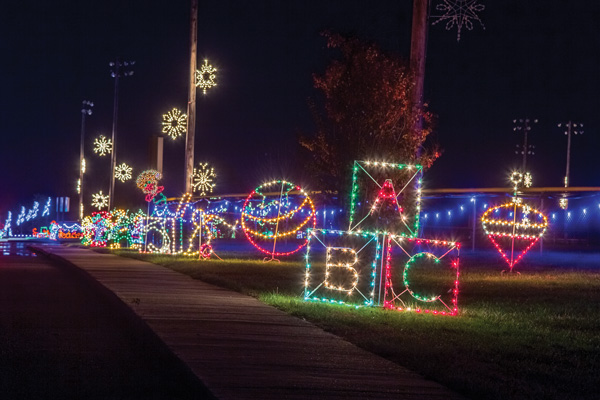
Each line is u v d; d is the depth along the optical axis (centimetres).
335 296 1781
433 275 2444
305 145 2158
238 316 1380
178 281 2098
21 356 1105
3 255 3747
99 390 904
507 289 2045
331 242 2330
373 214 2034
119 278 2156
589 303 1745
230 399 783
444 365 994
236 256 3456
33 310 1597
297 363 973
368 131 2089
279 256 3497
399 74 2091
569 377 968
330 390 838
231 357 998
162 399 864
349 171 2086
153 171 4006
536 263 3175
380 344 1120
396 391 847
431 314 1509
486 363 1034
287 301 1623
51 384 932
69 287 2102
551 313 1568
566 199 4291
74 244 5216
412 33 2186
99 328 1367
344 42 2106
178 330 1204
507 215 4206
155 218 3897
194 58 3716
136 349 1167
